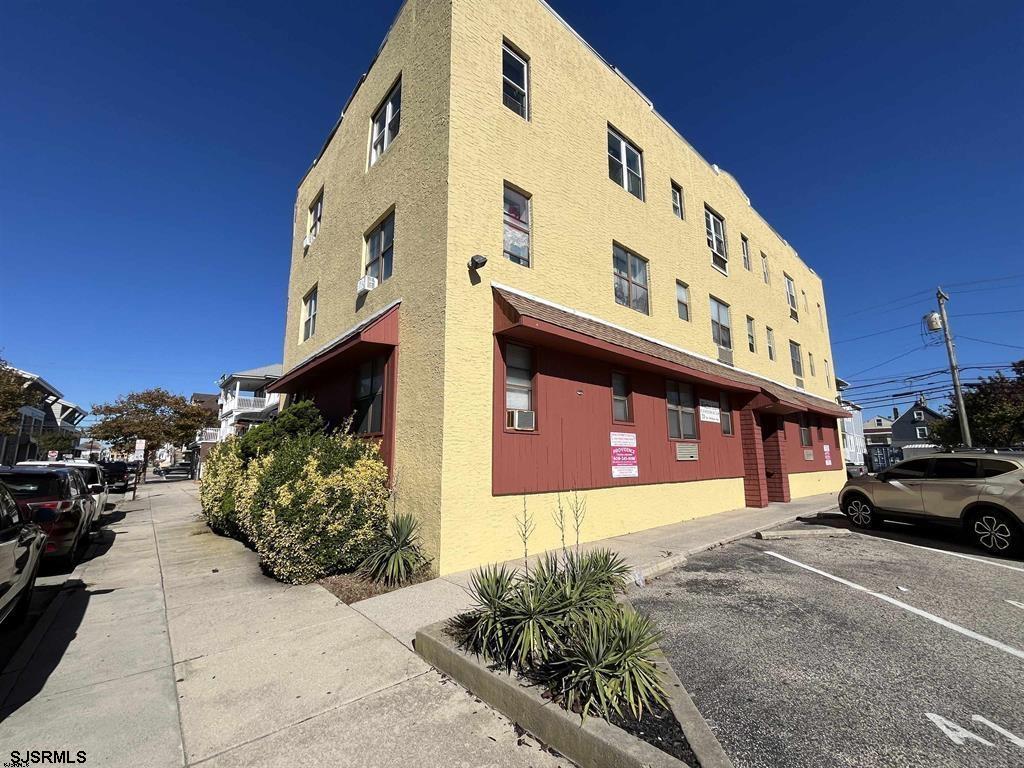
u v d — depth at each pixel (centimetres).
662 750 262
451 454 668
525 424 776
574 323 818
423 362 729
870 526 1017
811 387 2042
